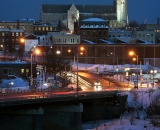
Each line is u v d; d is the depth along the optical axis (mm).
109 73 199000
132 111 133250
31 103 102250
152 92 144875
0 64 168375
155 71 195500
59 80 157250
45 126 113000
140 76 182875
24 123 104562
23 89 135500
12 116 104438
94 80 173875
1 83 150625
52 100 108250
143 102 137500
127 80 178500
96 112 128625
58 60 194625
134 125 117125
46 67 176250
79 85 158250
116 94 132750
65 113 114500
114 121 124250
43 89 134750
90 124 122375
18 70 169750
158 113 130500
